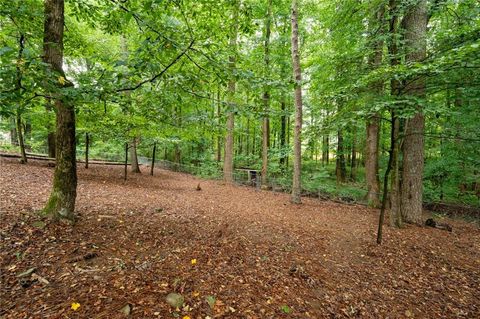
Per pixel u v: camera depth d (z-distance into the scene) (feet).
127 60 9.45
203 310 9.39
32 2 12.65
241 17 13.16
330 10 33.37
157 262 12.26
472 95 16.74
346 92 17.72
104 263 11.37
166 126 20.86
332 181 54.29
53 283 9.52
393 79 16.80
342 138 48.42
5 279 9.20
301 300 11.21
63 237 12.65
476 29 15.05
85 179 30.48
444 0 21.42
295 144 31.83
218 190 37.86
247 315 9.52
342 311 10.98
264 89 11.91
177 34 10.22
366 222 24.73
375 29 23.40
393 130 17.98
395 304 12.03
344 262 15.84
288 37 43.65
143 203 22.52
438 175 35.96
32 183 22.38
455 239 21.35
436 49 17.71
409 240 20.06
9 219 12.93
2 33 10.90
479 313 11.85
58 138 13.88
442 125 24.61
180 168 66.54
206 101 15.26
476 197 37.60
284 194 39.52
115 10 13.20
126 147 34.78
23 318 7.73
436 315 11.52
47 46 12.31
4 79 6.31
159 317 8.61
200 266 12.50
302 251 16.65
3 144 53.42
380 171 42.34
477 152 29.40
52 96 8.31
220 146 70.85
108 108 19.07
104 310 8.51
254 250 15.57
